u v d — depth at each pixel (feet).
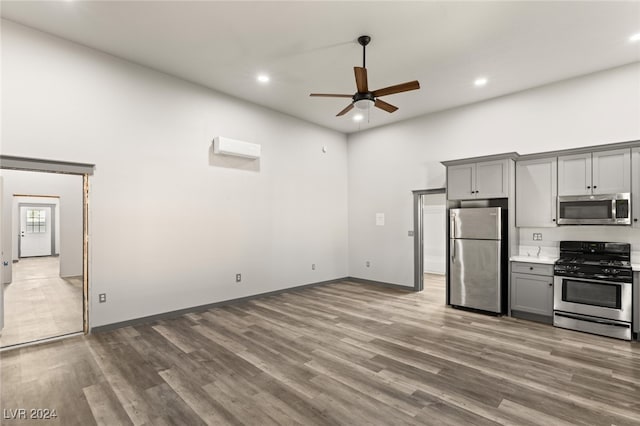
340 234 22.80
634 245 12.72
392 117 19.66
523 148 15.53
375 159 21.77
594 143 13.64
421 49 11.96
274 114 18.56
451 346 11.00
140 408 7.40
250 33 11.06
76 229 22.49
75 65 11.74
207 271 15.46
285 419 7.01
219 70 13.84
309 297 17.97
